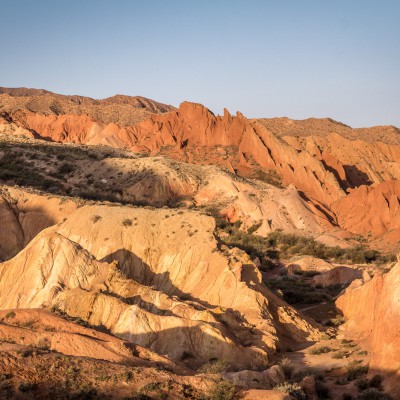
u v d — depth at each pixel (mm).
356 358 42250
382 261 101188
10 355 28375
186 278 57531
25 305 50031
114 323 44344
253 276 57125
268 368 40750
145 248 61438
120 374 28906
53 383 27531
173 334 43312
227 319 47562
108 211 65375
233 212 123375
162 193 133250
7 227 83375
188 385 29500
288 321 51219
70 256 52344
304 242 111938
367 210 121188
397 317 38531
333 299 70375
